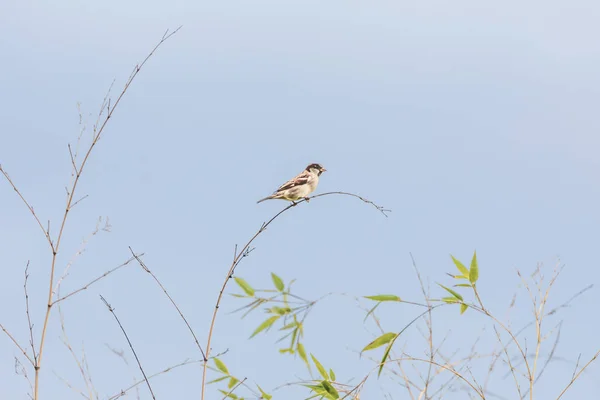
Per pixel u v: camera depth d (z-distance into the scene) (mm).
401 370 9664
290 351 10625
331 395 10211
